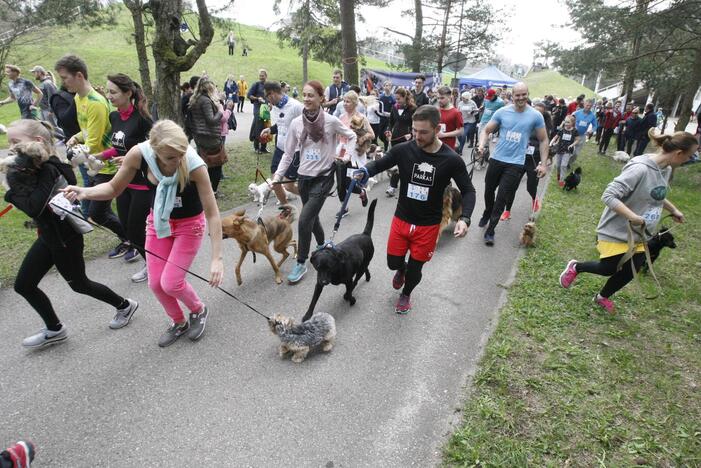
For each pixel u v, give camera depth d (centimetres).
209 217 284
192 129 596
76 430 248
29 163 261
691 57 1341
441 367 316
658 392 299
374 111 975
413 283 367
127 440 243
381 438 251
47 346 317
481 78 2475
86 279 313
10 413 257
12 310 362
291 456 237
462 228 305
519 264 499
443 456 240
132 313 350
